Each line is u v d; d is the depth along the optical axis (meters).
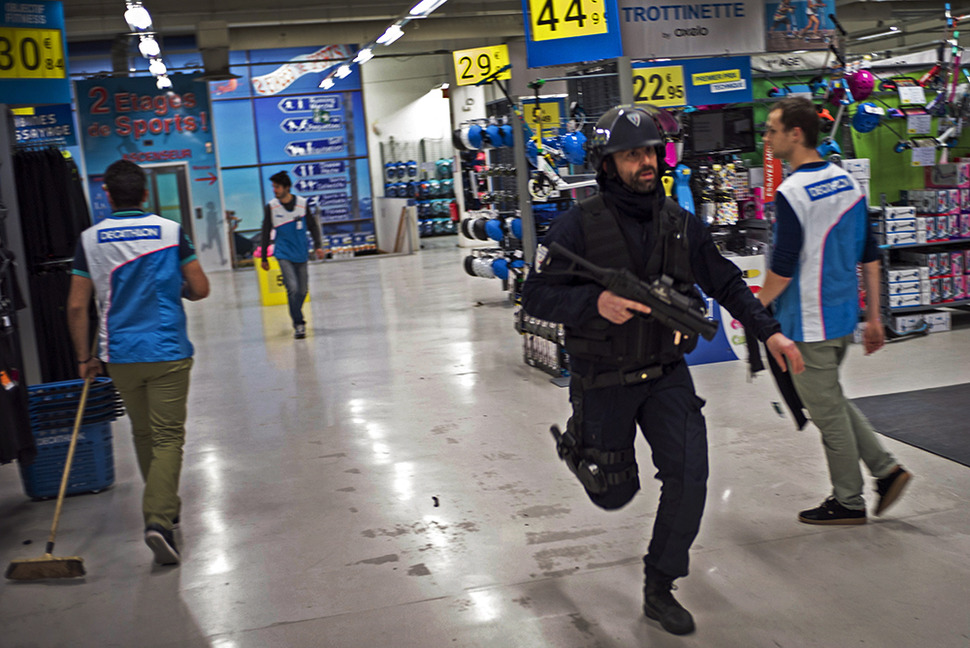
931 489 3.37
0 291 3.73
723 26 5.61
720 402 4.80
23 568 3.03
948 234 6.38
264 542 3.29
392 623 2.58
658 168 2.36
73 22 13.91
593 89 6.27
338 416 5.14
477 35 15.16
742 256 5.69
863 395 4.79
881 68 6.60
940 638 2.30
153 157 16.16
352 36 15.20
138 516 3.67
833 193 2.87
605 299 2.21
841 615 2.45
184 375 3.23
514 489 3.68
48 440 3.90
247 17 13.91
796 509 3.25
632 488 2.48
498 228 8.07
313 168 18.88
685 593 2.64
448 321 8.50
